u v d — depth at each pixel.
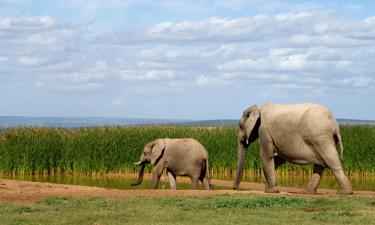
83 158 34.34
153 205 15.74
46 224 13.33
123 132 36.91
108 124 40.66
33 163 34.19
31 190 20.75
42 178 32.03
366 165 32.38
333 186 27.27
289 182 29.44
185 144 22.94
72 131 37.97
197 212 14.65
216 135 36.25
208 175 23.11
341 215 14.21
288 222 13.33
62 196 17.97
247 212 14.66
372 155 32.41
